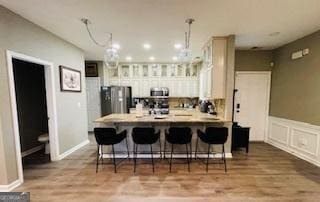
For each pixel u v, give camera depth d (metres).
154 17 2.76
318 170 3.20
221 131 3.10
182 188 2.61
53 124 3.57
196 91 6.66
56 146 3.65
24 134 4.00
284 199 2.34
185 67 6.63
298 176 2.97
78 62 4.51
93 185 2.70
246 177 2.93
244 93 5.02
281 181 2.80
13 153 2.61
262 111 5.05
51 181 2.82
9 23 2.52
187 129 3.17
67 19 2.84
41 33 3.18
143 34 3.55
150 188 2.61
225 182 2.77
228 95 3.73
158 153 3.80
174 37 3.76
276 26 3.16
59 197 2.40
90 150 4.35
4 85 2.46
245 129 4.13
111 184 2.73
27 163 3.54
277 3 2.33
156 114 4.18
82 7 2.44
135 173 3.09
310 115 3.58
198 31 3.40
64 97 3.90
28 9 2.50
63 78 3.83
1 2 2.29
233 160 3.66
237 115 5.06
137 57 5.75
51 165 3.44
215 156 3.79
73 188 2.62
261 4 2.35
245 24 3.06
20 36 2.72
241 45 4.47
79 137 4.56
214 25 3.10
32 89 4.25
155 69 6.68
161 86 6.69
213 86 3.80
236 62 4.93
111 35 3.61
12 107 2.58
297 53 3.91
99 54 5.32
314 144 3.48
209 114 4.25
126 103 6.30
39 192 2.51
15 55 2.63
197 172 3.11
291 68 4.13
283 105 4.41
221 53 3.75
